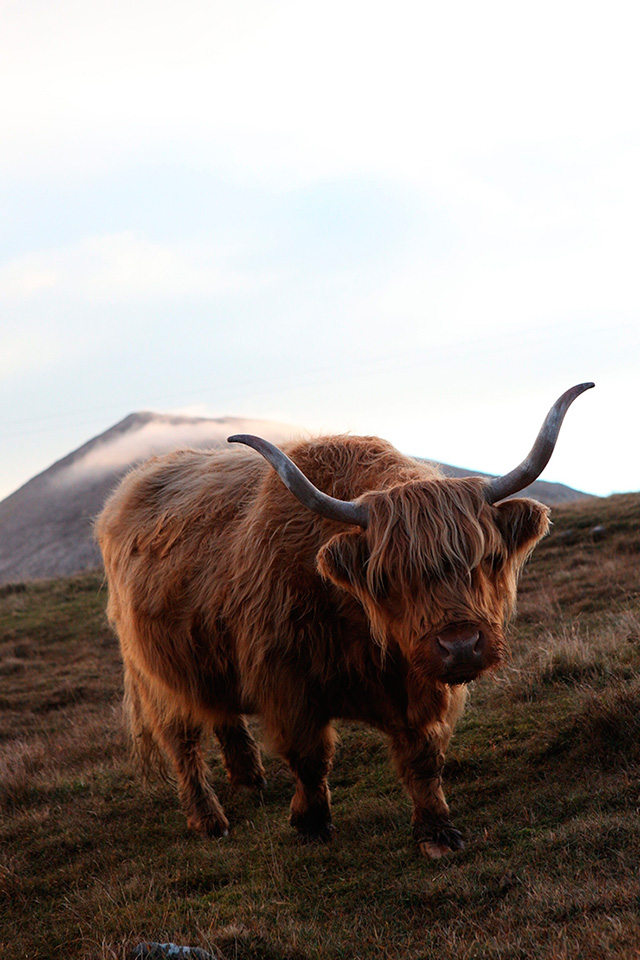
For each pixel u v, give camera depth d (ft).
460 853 13.70
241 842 16.92
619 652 21.62
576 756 16.06
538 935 10.32
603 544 48.32
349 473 15.88
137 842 18.31
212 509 18.35
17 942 14.38
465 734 18.89
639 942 9.37
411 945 11.12
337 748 20.71
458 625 12.50
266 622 15.53
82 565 297.74
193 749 19.19
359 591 13.33
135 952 11.67
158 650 18.79
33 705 36.81
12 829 19.75
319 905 13.10
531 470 13.24
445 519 12.82
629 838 12.17
